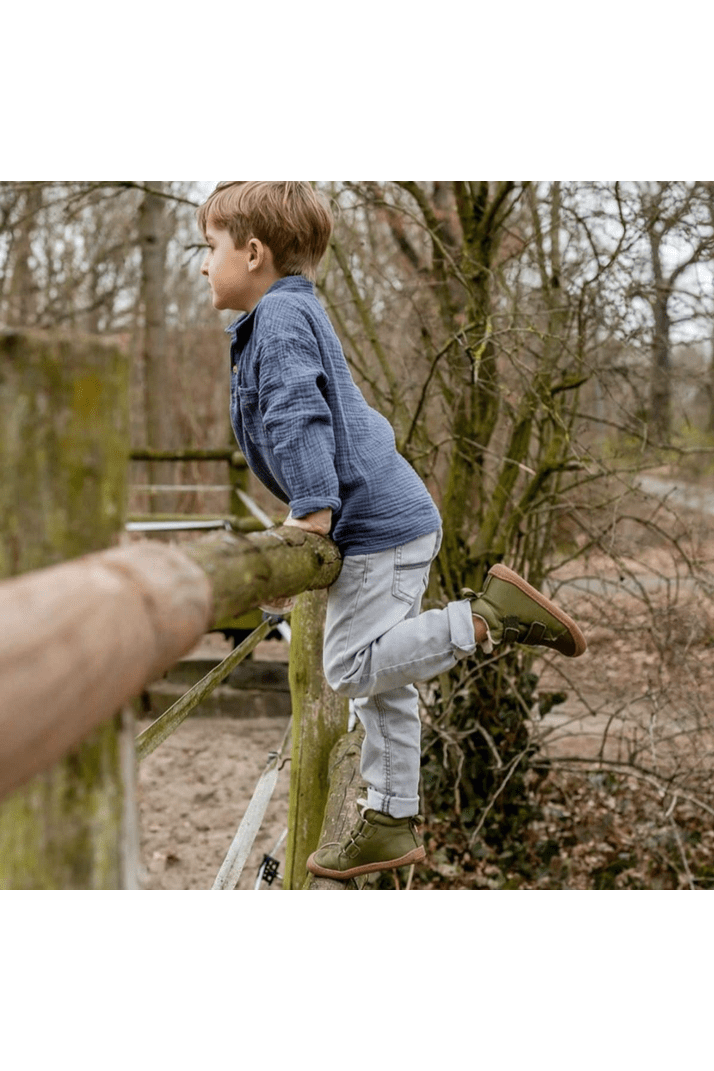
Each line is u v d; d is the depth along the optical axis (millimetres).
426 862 4355
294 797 3027
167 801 5074
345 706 3002
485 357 4062
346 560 2016
